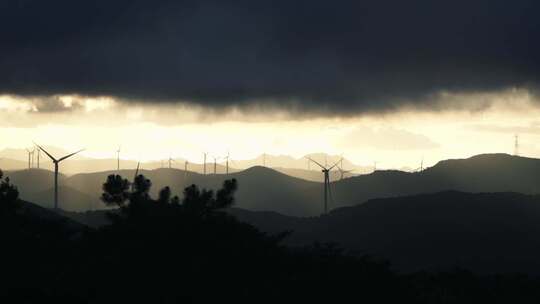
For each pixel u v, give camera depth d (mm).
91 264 104062
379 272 118250
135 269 103000
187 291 101688
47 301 96500
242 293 103000
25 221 113750
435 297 131750
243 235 112312
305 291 106375
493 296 146000
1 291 97688
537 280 162000
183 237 106375
